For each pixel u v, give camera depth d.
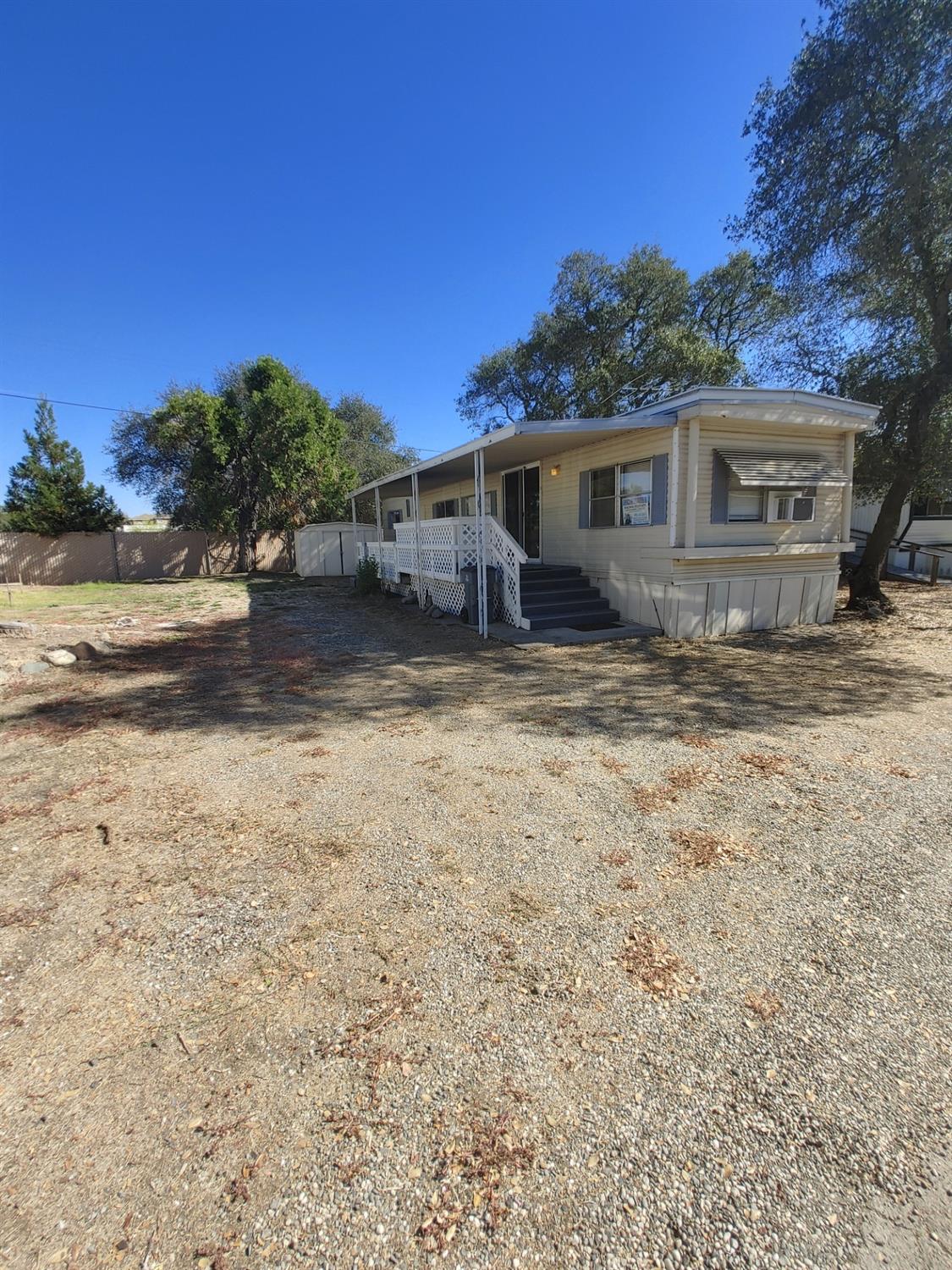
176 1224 1.43
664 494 8.49
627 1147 1.60
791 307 11.15
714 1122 1.67
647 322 21.52
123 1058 1.90
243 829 3.37
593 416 21.75
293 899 2.71
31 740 4.90
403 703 5.72
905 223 8.55
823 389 11.78
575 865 2.93
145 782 4.04
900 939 2.38
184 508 24.22
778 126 9.24
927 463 10.45
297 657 7.83
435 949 2.37
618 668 6.91
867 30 7.89
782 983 2.17
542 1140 1.62
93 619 11.38
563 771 4.04
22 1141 1.64
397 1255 1.37
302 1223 1.44
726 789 3.73
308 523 23.16
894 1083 1.78
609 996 2.12
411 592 12.51
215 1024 2.04
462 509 15.93
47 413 21.14
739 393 8.05
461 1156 1.59
